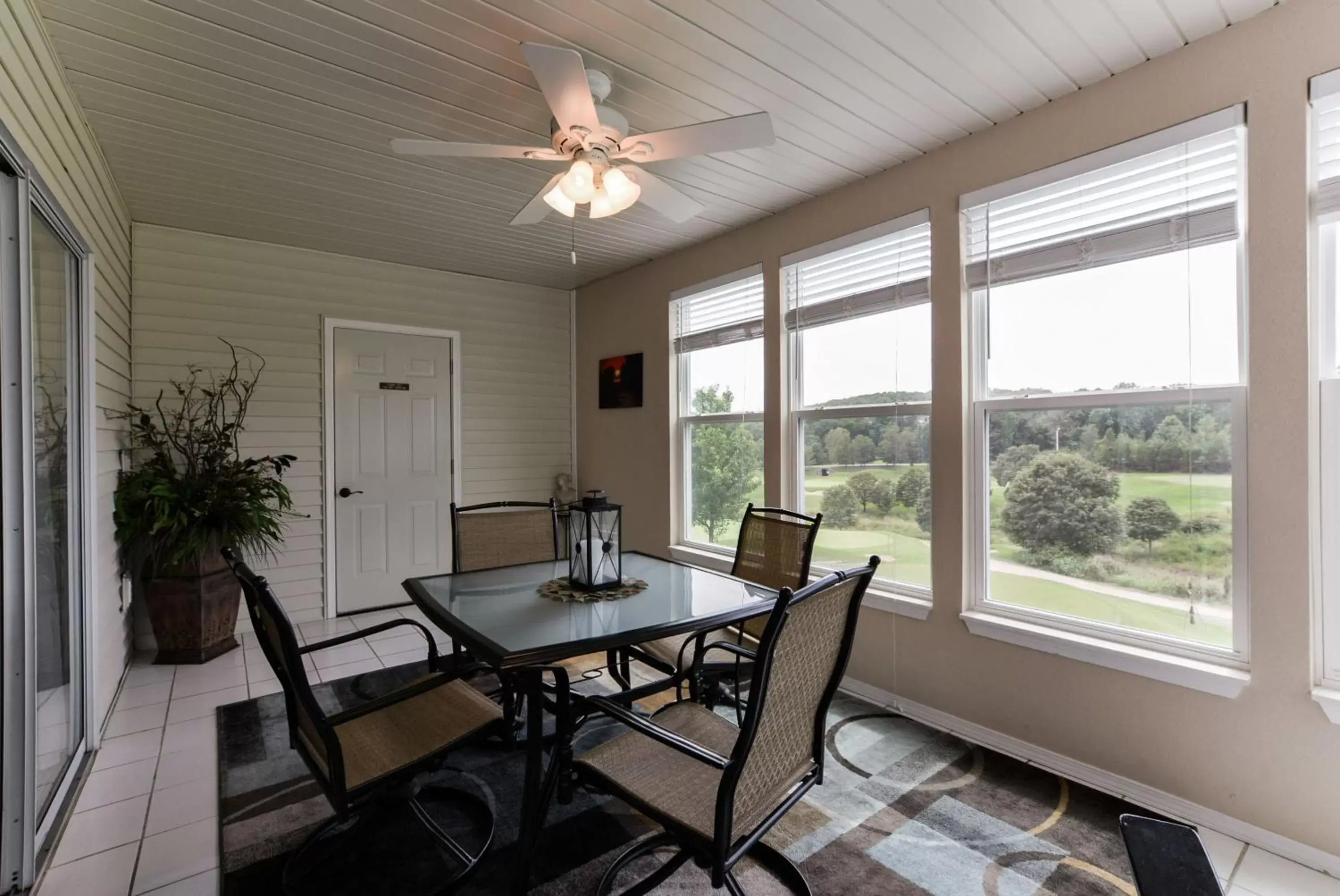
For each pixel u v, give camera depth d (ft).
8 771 5.45
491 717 6.18
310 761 5.51
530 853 5.33
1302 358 5.86
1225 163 6.42
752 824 4.62
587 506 7.38
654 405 14.55
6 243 5.40
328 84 7.22
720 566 12.43
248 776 7.45
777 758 4.77
